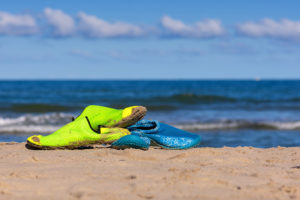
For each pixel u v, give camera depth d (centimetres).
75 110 1677
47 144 455
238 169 335
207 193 256
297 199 246
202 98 2319
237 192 260
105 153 422
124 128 503
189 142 490
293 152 461
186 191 260
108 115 487
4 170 326
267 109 1777
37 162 370
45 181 284
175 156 414
